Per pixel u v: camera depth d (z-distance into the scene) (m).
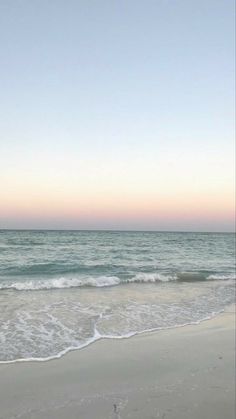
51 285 14.59
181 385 5.86
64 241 49.75
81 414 4.86
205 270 22.56
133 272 19.69
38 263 22.38
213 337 8.58
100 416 4.82
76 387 5.68
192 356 7.22
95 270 20.19
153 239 65.81
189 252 36.97
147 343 7.94
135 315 10.31
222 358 7.16
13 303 11.05
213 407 5.14
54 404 5.10
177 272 20.44
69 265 21.69
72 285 15.05
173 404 5.20
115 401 5.26
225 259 31.06
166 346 7.78
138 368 6.53
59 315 9.80
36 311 10.12
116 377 6.11
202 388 5.76
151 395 5.48
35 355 6.90
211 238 85.88
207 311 11.35
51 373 6.15
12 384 5.65
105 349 7.44
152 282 17.23
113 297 12.80
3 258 24.94
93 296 12.81
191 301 12.82
